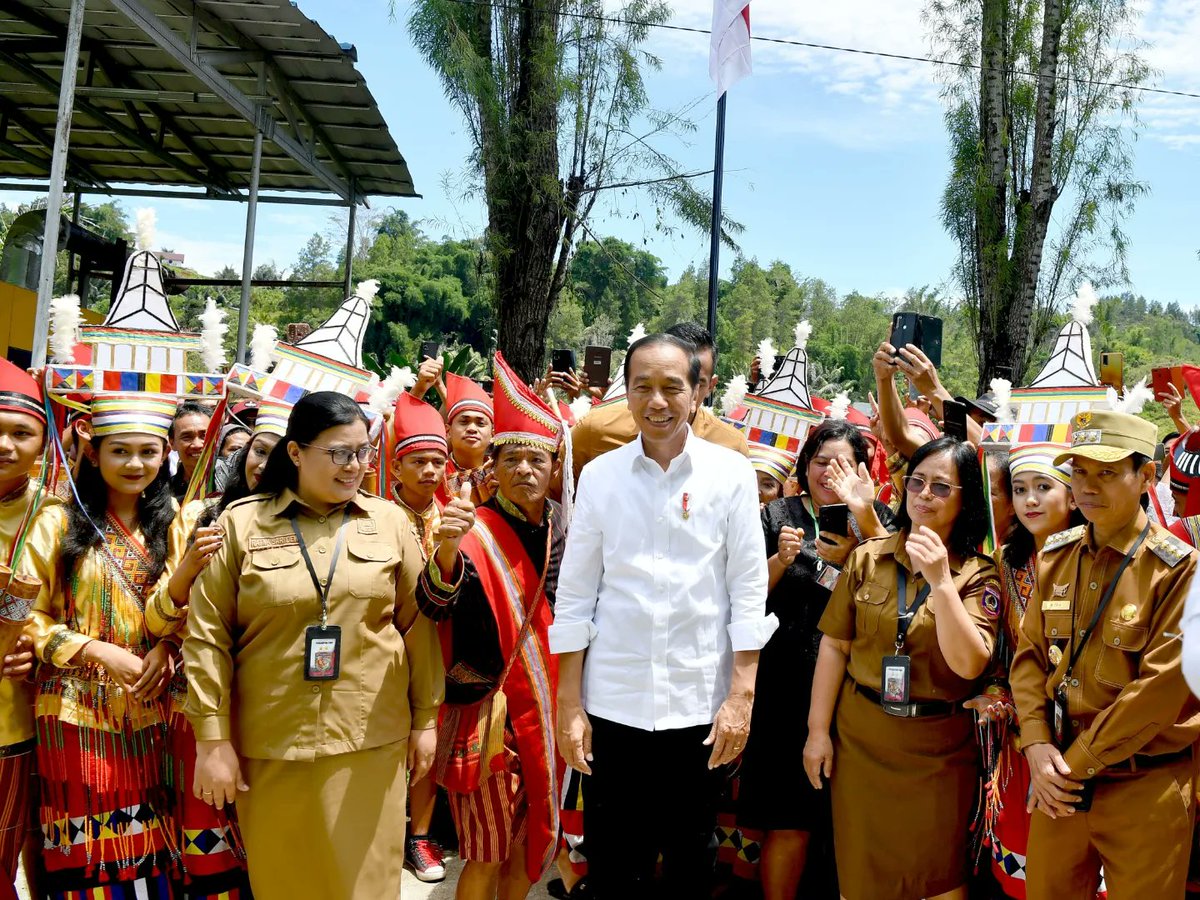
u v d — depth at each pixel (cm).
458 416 502
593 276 2184
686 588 317
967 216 1402
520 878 384
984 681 352
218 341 386
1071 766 306
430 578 327
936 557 331
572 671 323
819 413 527
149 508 357
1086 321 482
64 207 1556
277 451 324
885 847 347
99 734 337
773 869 407
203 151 1403
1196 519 414
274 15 987
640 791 322
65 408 363
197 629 308
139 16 877
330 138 1305
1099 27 1362
